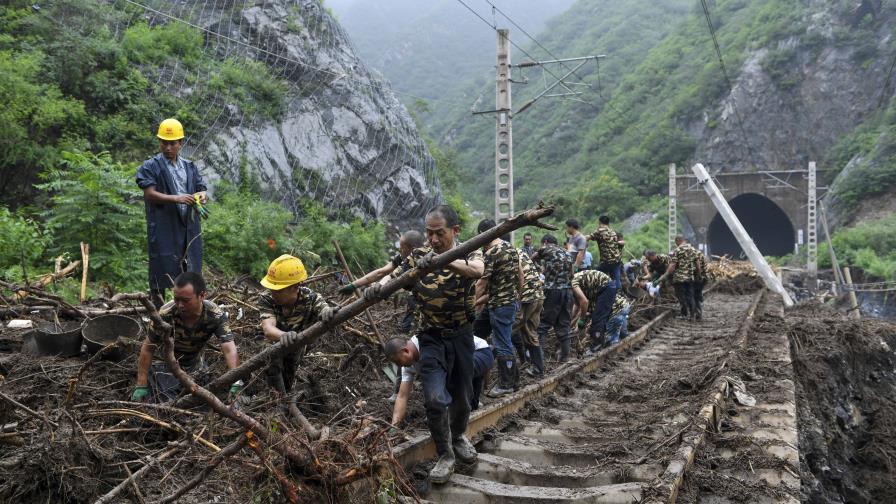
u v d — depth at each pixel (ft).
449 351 14.07
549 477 14.33
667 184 215.10
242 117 51.31
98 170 29.45
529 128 277.23
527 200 225.35
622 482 14.10
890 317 124.06
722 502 13.51
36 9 45.29
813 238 137.69
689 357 31.99
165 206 19.03
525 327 24.32
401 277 11.47
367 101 65.00
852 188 175.73
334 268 45.96
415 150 70.18
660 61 271.49
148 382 14.74
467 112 307.58
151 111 45.83
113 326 17.16
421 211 67.00
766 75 222.69
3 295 20.51
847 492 29.14
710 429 17.35
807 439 26.48
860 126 202.08
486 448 16.69
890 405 37.37
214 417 13.39
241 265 38.40
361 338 21.12
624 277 46.11
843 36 215.51
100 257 27.91
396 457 13.56
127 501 10.96
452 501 13.34
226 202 43.42
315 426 14.69
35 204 36.52
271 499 11.18
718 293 75.61
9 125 35.40
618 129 251.19
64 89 42.86
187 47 53.06
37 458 10.84
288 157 53.98
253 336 20.35
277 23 60.80
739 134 218.18
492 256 20.65
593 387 24.93
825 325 40.50
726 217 71.92
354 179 59.52
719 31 265.13
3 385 14.38
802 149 213.46
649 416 19.51
